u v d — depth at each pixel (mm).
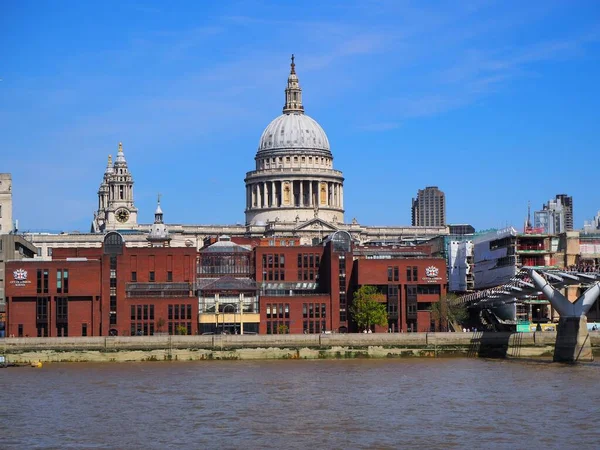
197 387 149375
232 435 109375
